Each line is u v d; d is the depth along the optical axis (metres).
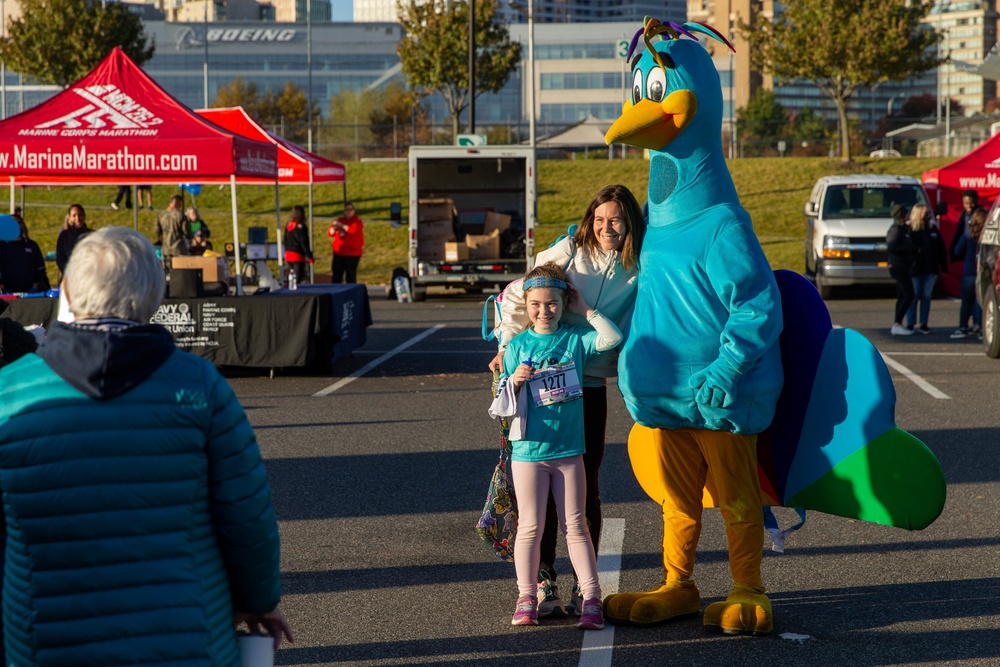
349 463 7.75
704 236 4.39
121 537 2.35
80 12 40.00
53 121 12.23
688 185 4.52
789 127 84.25
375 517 6.34
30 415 2.35
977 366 12.27
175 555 2.38
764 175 39.66
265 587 2.56
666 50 4.54
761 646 4.29
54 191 37.78
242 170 12.39
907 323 15.26
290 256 20.52
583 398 4.64
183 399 2.41
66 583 2.33
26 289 12.55
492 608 4.80
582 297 4.57
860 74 38.81
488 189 23.39
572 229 4.80
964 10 198.62
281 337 11.67
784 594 4.94
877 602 4.80
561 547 5.75
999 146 21.62
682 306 4.38
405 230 33.16
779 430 4.66
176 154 12.02
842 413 4.46
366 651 4.30
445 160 23.17
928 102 115.25
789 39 39.91
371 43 151.62
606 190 4.58
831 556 5.52
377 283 26.30
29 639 2.35
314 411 9.89
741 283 4.27
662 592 4.62
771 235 32.53
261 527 2.50
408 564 5.45
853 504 4.47
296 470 7.54
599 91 128.50
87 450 2.34
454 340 15.51
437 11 41.97
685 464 4.57
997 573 5.19
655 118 4.45
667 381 4.37
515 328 4.59
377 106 80.69
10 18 40.22
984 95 192.50
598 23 128.62
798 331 4.57
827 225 20.78
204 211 36.09
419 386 11.38
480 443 8.41
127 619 2.34
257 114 74.56
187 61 150.12
